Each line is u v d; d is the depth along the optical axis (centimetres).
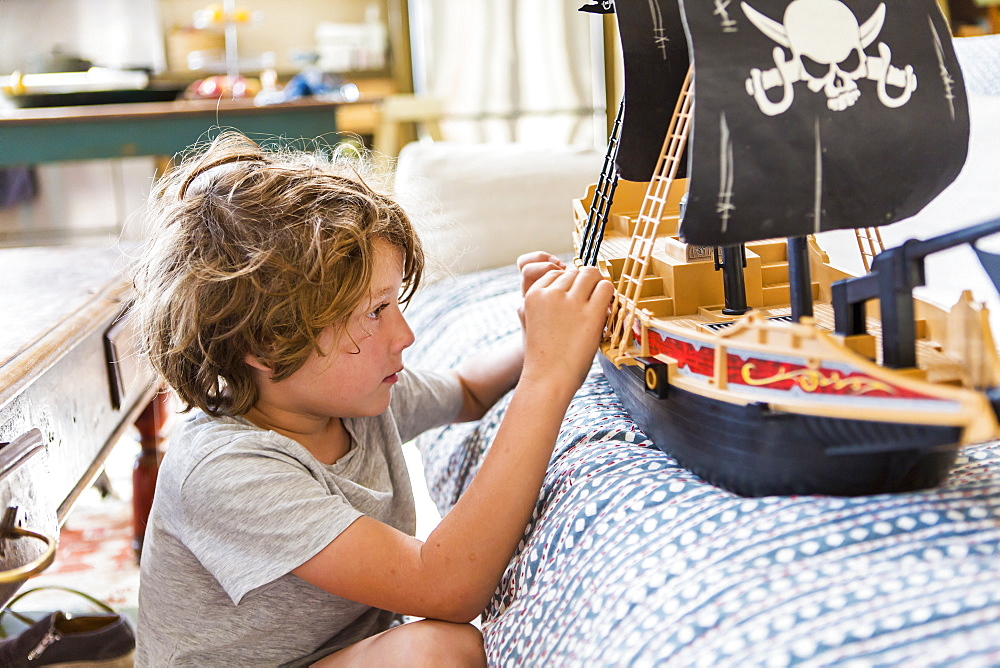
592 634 58
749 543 54
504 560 70
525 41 374
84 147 256
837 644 45
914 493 55
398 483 92
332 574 71
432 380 101
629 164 70
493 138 387
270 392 80
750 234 54
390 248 79
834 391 50
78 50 396
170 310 78
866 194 55
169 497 79
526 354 74
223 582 73
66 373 99
